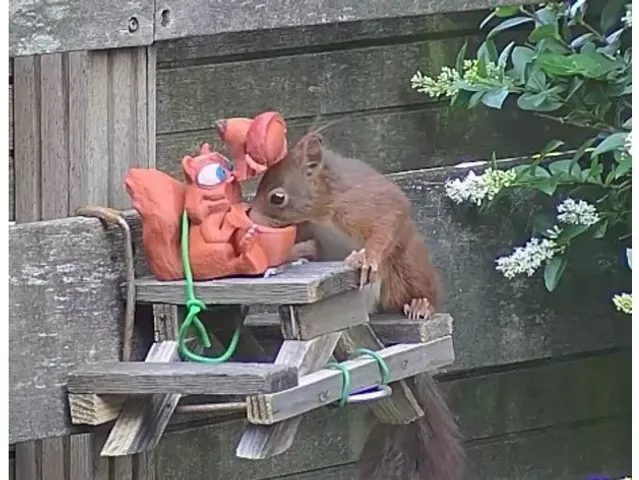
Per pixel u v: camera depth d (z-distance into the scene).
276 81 3.75
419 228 3.81
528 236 3.97
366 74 3.87
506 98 4.03
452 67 3.98
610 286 4.12
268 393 2.84
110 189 3.27
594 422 4.31
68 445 3.48
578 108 3.85
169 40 3.53
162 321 3.11
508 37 4.03
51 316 3.08
